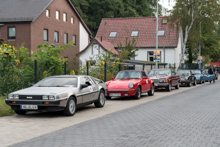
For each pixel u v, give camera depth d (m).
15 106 10.04
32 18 33.31
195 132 7.43
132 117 9.90
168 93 20.48
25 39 33.75
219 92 20.53
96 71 20.89
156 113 10.80
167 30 48.19
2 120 9.47
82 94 11.05
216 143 6.29
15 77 13.52
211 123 8.70
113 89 15.68
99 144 6.25
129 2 59.78
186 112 11.02
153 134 7.21
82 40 46.09
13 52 13.58
